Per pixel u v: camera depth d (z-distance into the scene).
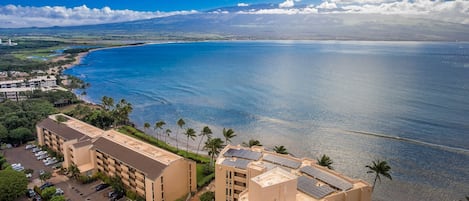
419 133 157.62
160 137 162.12
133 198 92.62
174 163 90.56
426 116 182.38
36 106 184.12
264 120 187.38
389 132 160.75
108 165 103.12
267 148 145.75
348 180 71.62
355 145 146.25
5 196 87.19
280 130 169.75
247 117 193.88
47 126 129.25
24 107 184.00
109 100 186.25
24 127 145.12
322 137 157.75
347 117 188.50
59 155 122.12
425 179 113.88
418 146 142.38
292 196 60.06
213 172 111.56
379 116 187.25
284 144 150.12
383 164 89.06
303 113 199.50
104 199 94.00
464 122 170.12
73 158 106.94
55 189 93.69
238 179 78.88
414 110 195.50
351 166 124.81
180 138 160.75
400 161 128.12
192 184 97.56
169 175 89.25
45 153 126.69
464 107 197.75
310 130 168.50
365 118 185.00
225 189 81.25
